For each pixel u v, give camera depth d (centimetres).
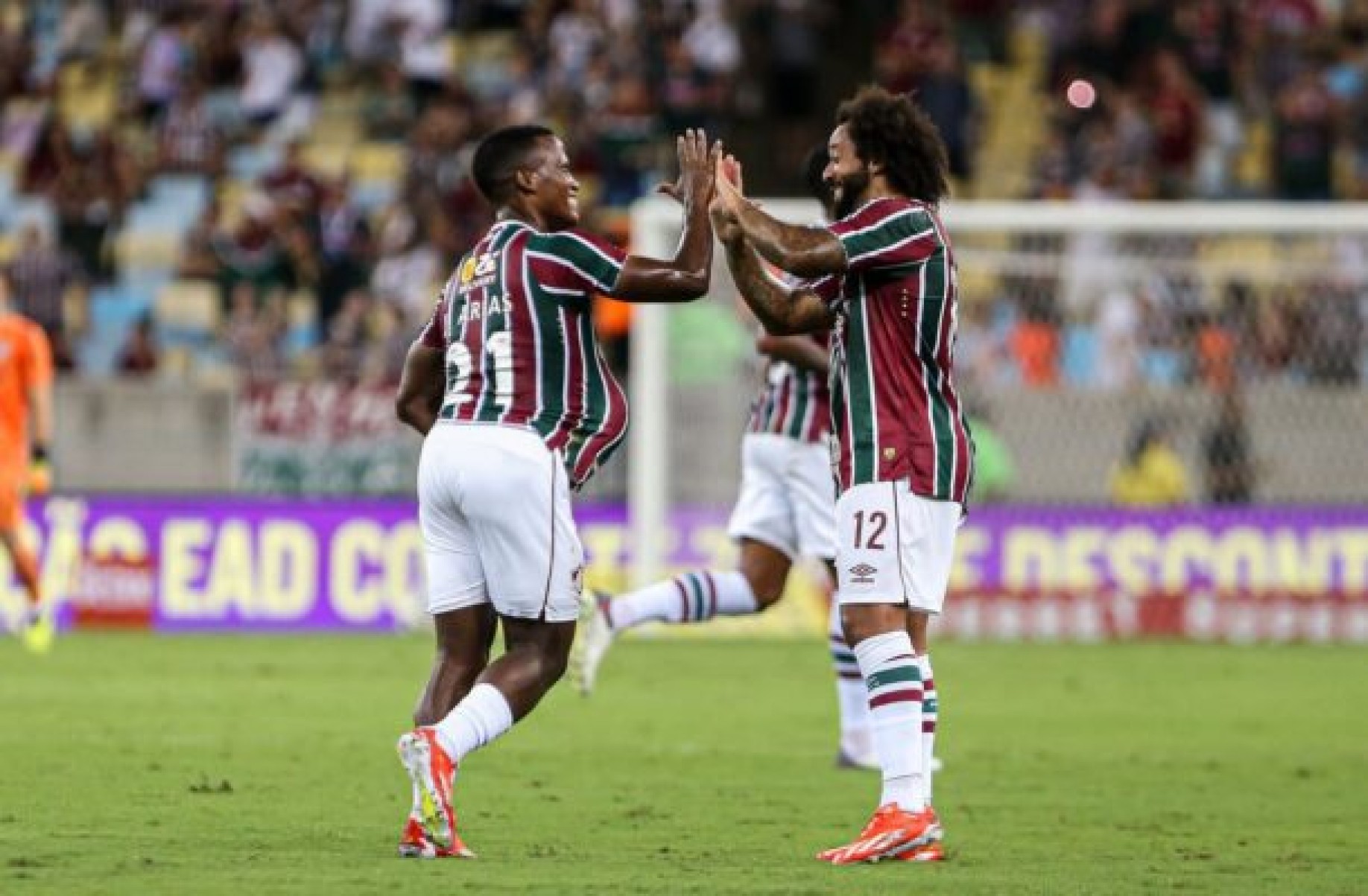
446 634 2388
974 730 4047
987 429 6656
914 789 2381
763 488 3528
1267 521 6431
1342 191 8456
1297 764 3534
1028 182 8500
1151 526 6444
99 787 3003
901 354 2362
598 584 6344
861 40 9056
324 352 7350
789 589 6488
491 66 9244
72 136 9369
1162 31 8725
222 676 4956
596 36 8612
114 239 8481
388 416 6456
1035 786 3231
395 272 7844
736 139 8681
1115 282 6744
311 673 5050
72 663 5269
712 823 2736
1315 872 2358
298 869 2227
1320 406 6625
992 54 9250
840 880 2220
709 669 5338
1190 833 2703
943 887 2181
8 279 7588
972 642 6281
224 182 8869
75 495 6381
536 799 2966
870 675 2377
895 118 2411
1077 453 6650
